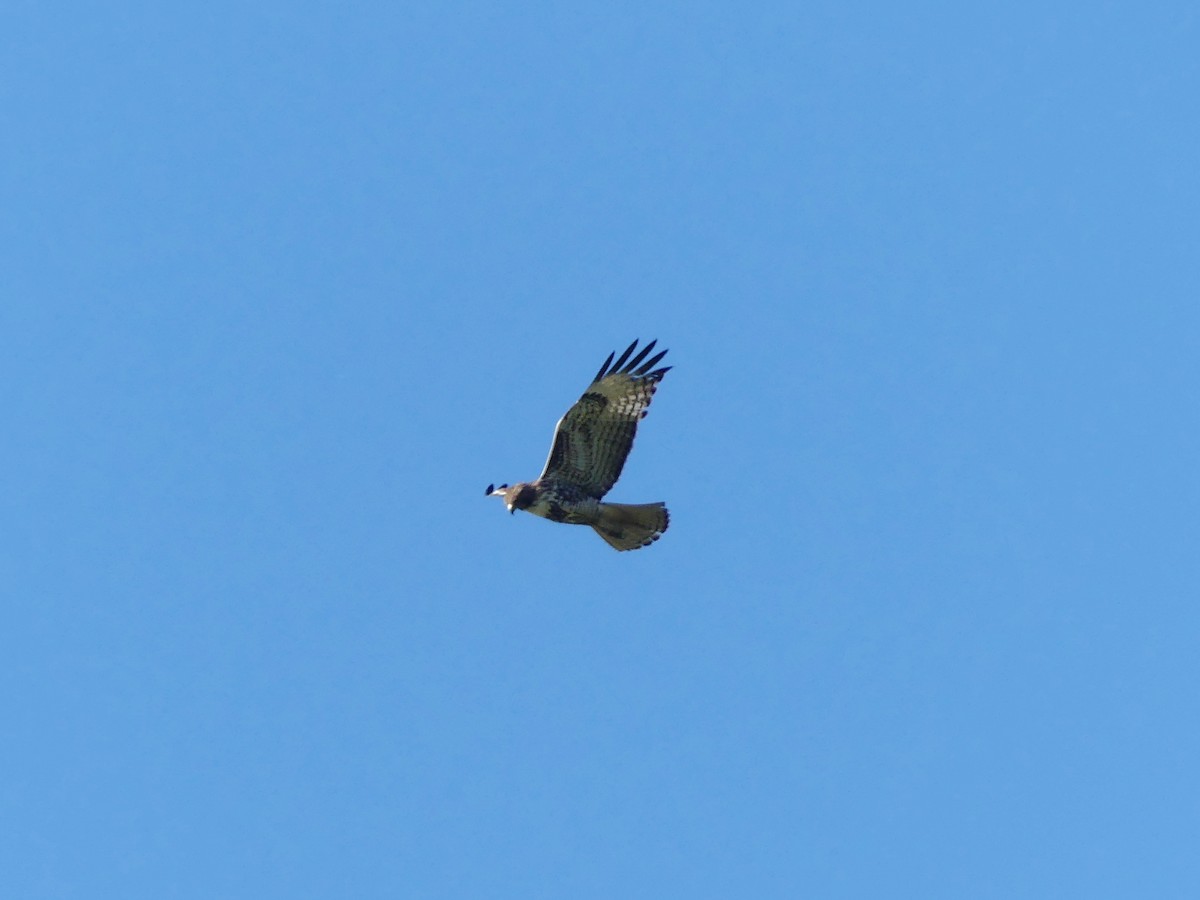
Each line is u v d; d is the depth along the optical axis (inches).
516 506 1374.3
